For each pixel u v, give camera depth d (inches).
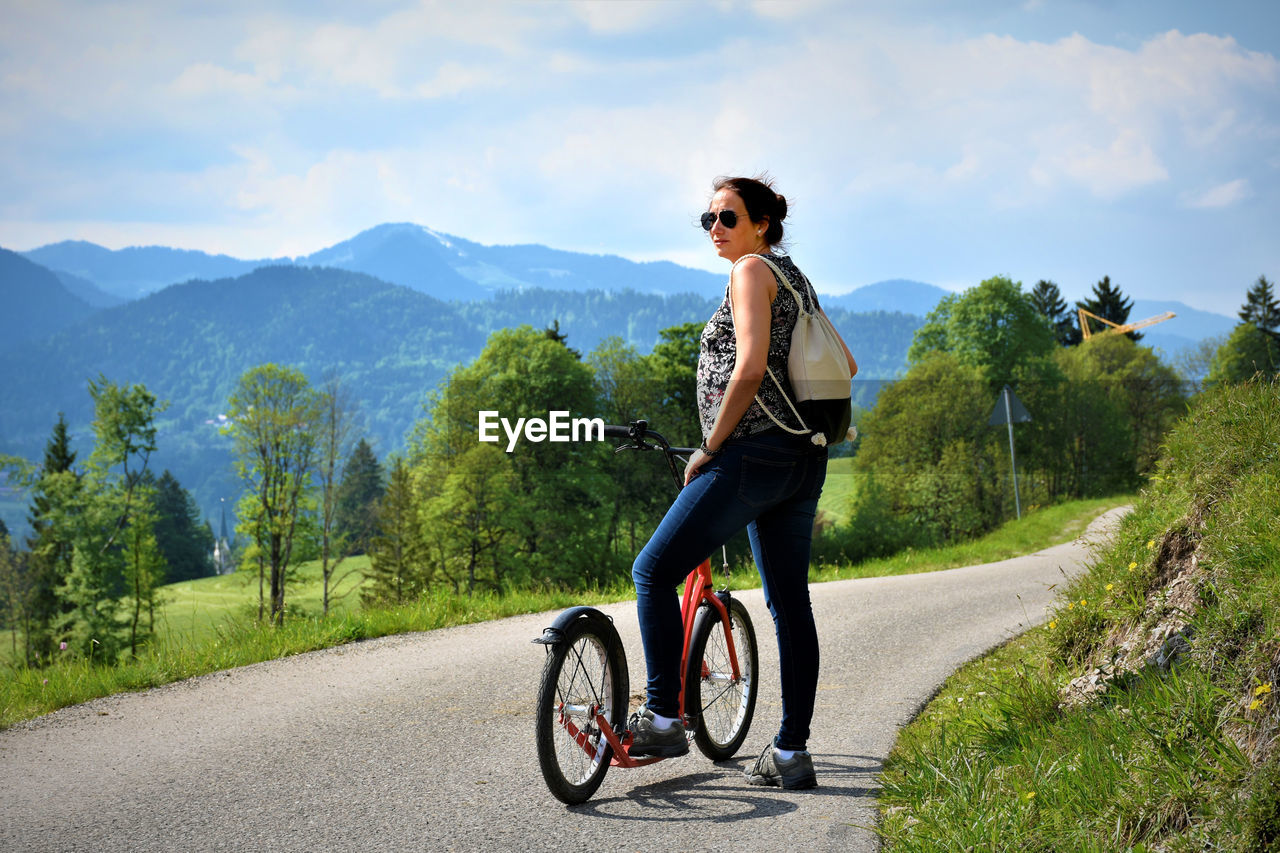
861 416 2055.9
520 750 161.5
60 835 126.0
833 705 197.2
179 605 2305.6
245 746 170.6
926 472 1923.0
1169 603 149.1
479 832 120.8
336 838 120.5
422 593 372.5
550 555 1733.5
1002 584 424.5
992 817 105.7
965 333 2299.5
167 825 128.3
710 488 127.3
